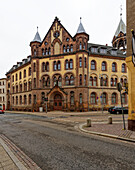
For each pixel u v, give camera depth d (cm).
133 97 910
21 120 1647
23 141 704
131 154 512
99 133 845
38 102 2994
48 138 759
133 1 978
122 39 4222
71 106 2795
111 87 3105
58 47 3023
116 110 2281
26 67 3678
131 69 937
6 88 5231
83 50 2769
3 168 404
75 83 2798
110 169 395
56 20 3095
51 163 439
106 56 3130
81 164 429
